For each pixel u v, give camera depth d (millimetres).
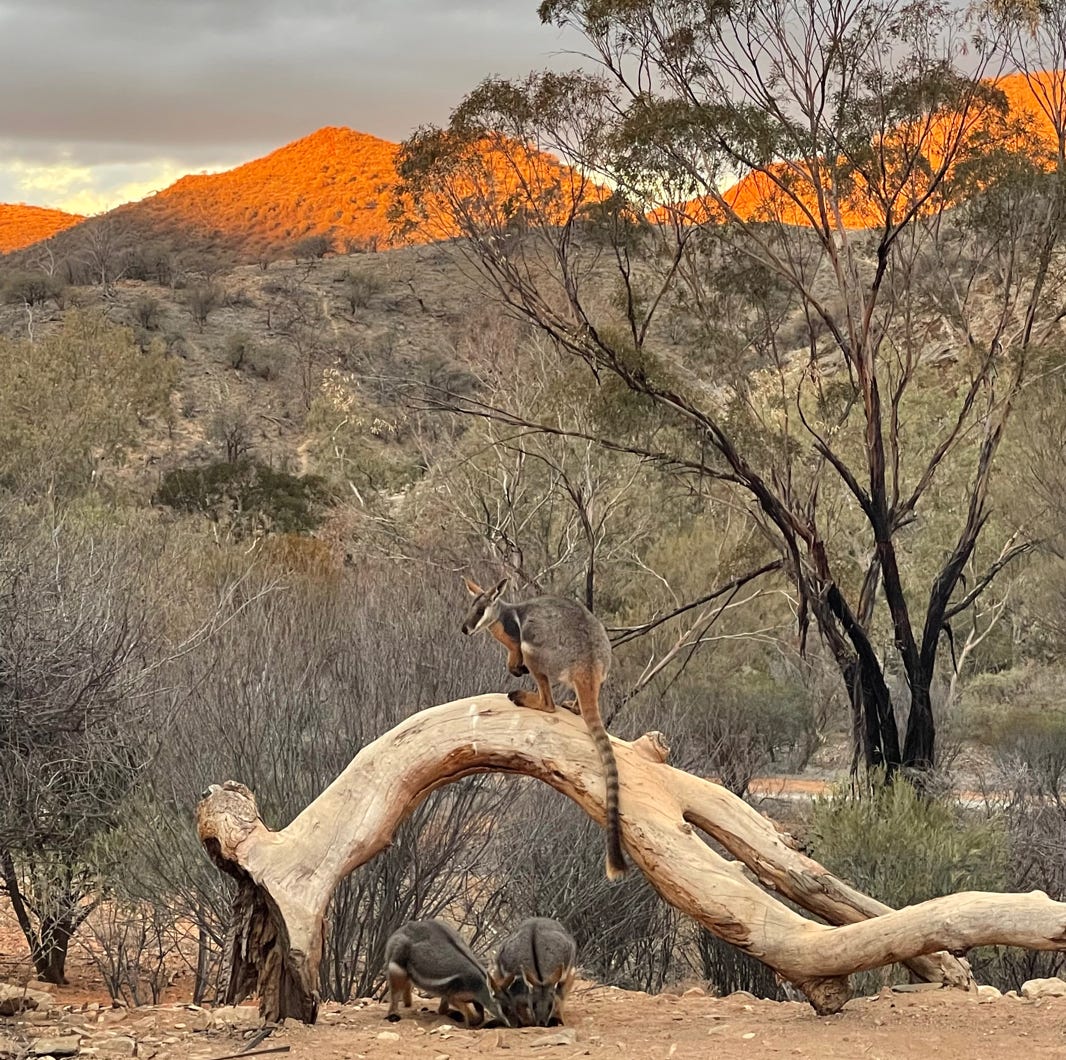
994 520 33125
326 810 8164
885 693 22469
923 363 33719
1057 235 23500
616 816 8133
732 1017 8156
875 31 22375
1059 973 13828
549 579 28141
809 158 22812
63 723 11414
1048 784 21812
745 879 8203
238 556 26719
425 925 8258
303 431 72938
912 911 7516
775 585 31188
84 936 14953
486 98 22547
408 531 30531
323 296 101500
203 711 13391
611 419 22781
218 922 12781
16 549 12414
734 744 23266
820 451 23312
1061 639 31125
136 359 62344
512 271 23562
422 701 14836
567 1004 9070
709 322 24281
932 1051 6582
